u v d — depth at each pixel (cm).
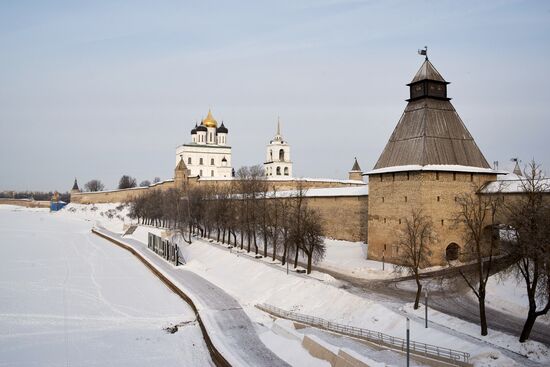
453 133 4556
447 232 4278
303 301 3575
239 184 8400
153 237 7200
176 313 3734
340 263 4781
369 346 2492
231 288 4444
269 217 5566
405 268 4147
